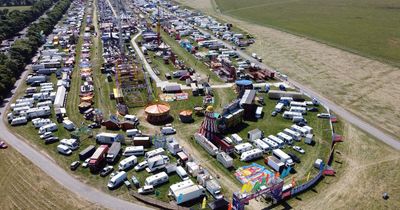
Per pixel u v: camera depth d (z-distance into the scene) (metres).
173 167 65.25
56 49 146.88
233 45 162.38
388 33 186.75
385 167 68.81
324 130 82.88
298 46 161.50
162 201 57.06
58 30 184.75
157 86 108.69
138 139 73.38
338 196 59.81
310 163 69.31
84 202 56.78
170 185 61.56
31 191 59.22
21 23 190.50
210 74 121.50
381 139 79.75
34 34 161.38
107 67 123.75
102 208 55.44
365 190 61.56
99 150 68.38
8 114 87.25
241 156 70.12
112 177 61.81
